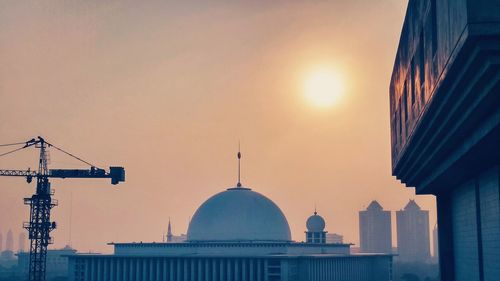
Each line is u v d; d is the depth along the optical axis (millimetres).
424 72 51281
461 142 53031
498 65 34938
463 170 63125
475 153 51438
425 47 50375
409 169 79562
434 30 47062
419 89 55031
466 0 34500
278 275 191750
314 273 199500
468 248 73938
